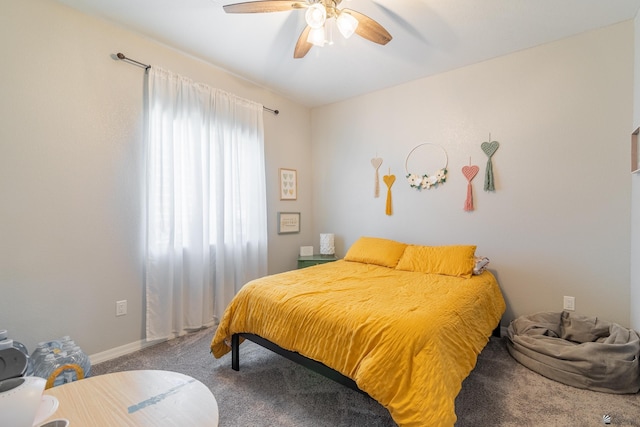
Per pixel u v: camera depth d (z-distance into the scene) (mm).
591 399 1693
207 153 2734
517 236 2625
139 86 2377
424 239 3146
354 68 2908
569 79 2393
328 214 3916
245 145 3131
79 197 2068
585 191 2344
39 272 1904
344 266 2867
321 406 1661
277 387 1846
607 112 2260
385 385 1277
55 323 1969
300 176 3902
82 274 2084
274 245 3590
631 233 2172
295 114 3826
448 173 2979
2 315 1776
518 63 2596
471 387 1823
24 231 1847
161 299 2438
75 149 2047
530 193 2562
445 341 1406
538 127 2521
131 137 2328
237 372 2023
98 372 2010
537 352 2016
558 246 2453
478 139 2801
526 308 2586
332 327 1539
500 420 1525
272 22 2209
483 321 1961
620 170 2221
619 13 2102
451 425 1166
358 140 3621
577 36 2355
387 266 2855
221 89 2945
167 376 1192
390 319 1445
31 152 1868
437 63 2805
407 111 3234
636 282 2064
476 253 2830
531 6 2016
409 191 3238
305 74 3043
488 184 2734
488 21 2180
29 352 1859
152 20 2180
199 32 2328
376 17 2133
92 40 2123
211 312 2840
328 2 1687
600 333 2127
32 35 1871
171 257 2465
